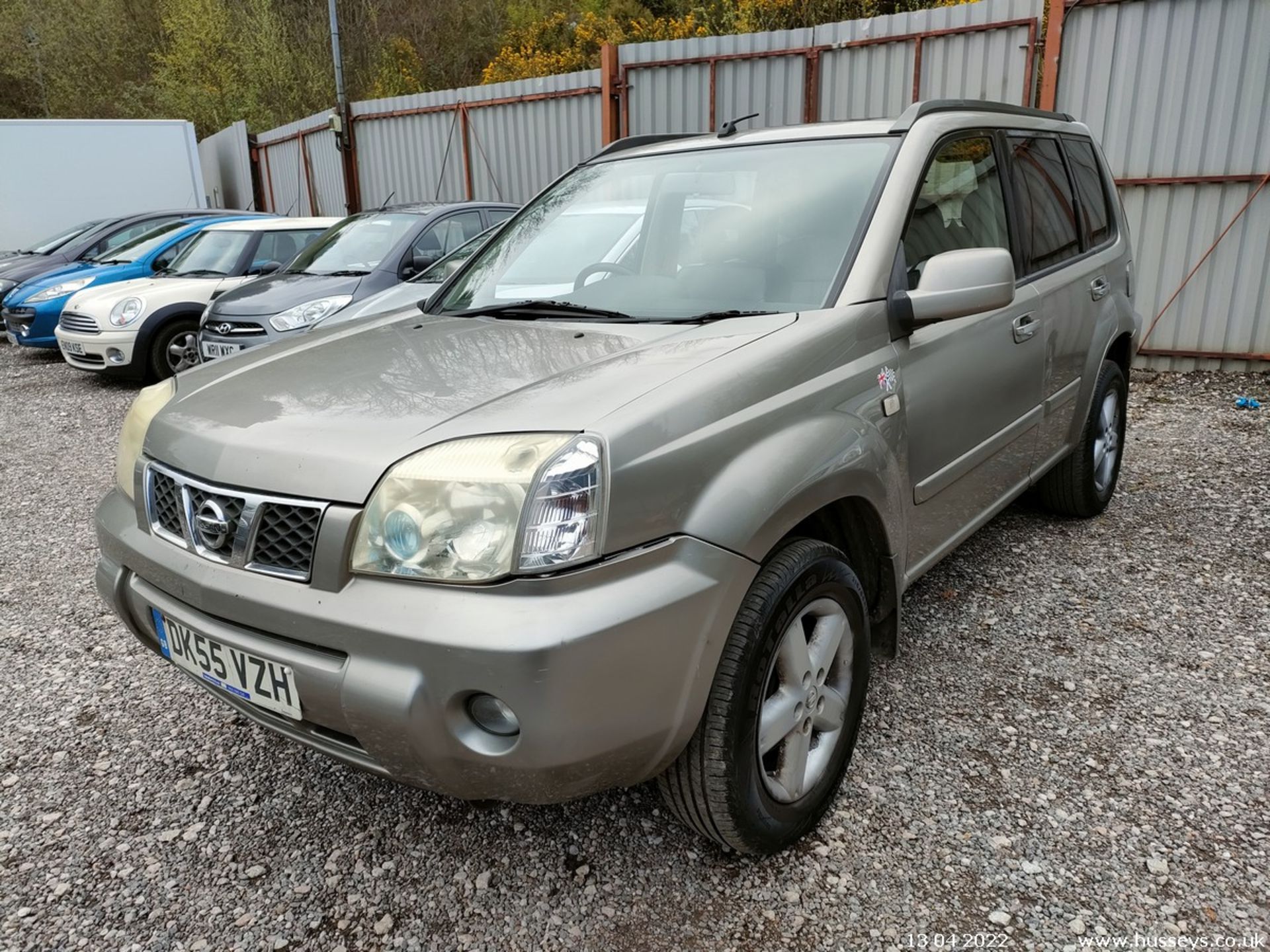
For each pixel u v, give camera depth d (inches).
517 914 75.5
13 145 532.7
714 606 67.5
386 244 272.8
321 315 245.3
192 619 74.6
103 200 565.3
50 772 97.5
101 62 999.6
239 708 77.1
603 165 127.9
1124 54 269.1
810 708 80.8
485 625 60.2
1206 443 206.7
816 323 85.6
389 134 506.0
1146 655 113.6
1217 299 274.2
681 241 107.1
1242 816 84.0
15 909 77.8
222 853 84.2
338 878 80.5
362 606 63.9
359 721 64.2
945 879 77.6
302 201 619.5
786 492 72.7
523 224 125.9
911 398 92.8
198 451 74.8
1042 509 161.3
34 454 235.3
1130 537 151.9
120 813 90.5
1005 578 137.0
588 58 823.1
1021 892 75.7
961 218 109.8
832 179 102.5
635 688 63.5
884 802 87.6
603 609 61.7
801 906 75.3
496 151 452.1
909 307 91.3
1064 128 148.6
